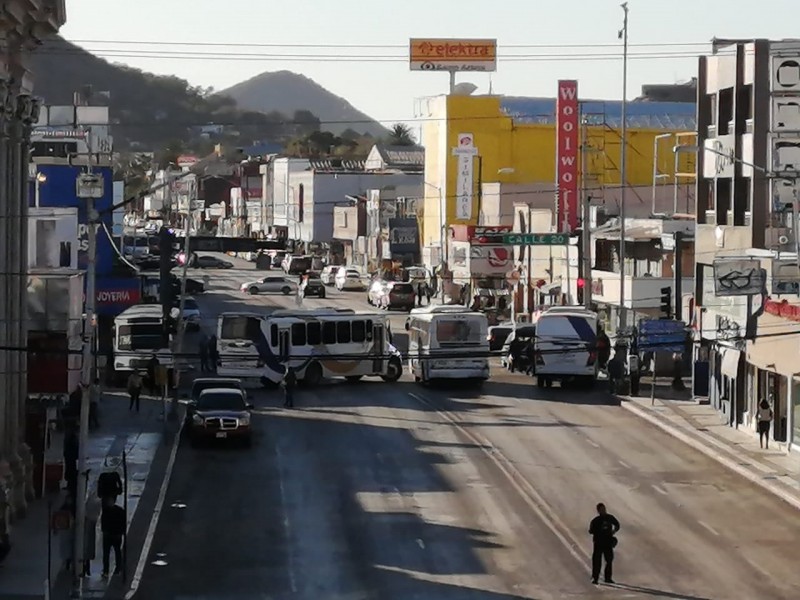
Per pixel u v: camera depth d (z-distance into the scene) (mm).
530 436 93188
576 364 116188
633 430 96438
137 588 54094
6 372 65250
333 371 119438
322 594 53344
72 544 55031
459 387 119125
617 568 57719
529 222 175500
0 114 62562
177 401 101000
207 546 61844
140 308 124438
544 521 67125
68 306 75812
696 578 55750
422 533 64375
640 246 142875
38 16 64750
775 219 100688
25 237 68188
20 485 66938
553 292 165375
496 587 54312
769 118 101375
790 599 52250
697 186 112562
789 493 73312
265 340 116938
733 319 98000
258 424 98125
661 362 125250
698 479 78688
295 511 69438
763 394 91500
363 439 91625
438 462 83312
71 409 89438
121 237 169000
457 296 192250
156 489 74750
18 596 51562
